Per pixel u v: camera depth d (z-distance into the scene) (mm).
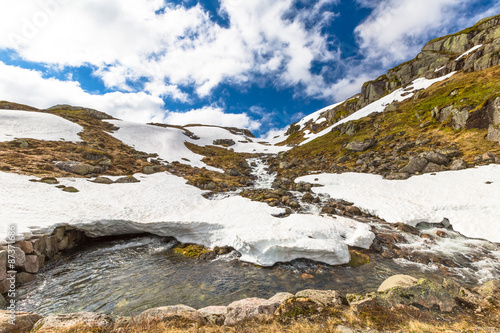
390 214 24578
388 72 90188
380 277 14797
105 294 13148
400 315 8273
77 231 20594
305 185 39938
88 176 34188
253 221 22625
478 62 54688
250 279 14922
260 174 59094
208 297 12875
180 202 29594
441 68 69312
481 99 40688
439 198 25547
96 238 22234
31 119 51688
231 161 68375
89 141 52688
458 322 7953
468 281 13891
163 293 13297
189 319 8328
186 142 82188
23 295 12695
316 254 16906
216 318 8727
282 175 54188
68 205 22828
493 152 31547
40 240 16016
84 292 13328
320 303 9016
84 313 8727
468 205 22812
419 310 8609
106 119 80625
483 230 19484
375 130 59812
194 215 25016
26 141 39781
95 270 16234
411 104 62125
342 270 15836
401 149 43812
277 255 17219
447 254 17391
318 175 44406
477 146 34594
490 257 16453
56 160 36344
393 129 55344
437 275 14742
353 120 71188
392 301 9117
